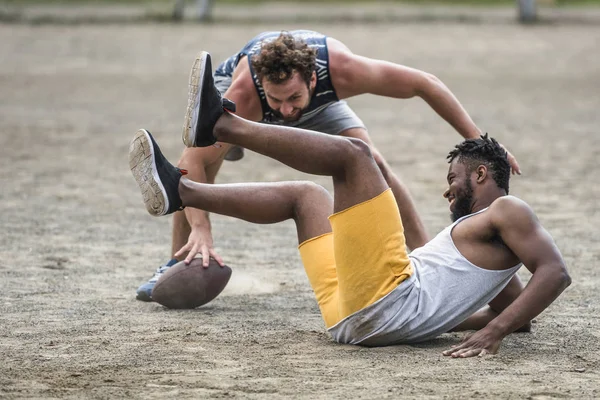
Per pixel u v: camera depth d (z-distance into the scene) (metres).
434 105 13.97
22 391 9.58
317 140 10.77
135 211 21.62
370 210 10.84
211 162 14.05
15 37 64.06
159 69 52.62
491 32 68.25
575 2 91.06
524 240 10.92
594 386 9.84
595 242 18.59
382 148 31.23
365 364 10.58
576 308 13.65
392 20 74.25
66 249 17.67
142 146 11.02
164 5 84.50
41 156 28.97
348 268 11.00
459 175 11.55
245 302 14.05
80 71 51.81
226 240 18.95
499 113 39.09
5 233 18.94
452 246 11.38
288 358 10.83
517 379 10.05
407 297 11.07
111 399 9.34
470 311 11.33
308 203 11.77
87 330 12.14
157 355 10.95
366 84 13.73
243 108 13.55
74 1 86.25
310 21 72.31
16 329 12.16
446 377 10.08
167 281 13.35
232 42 61.28
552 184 25.25
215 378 10.04
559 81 49.34
